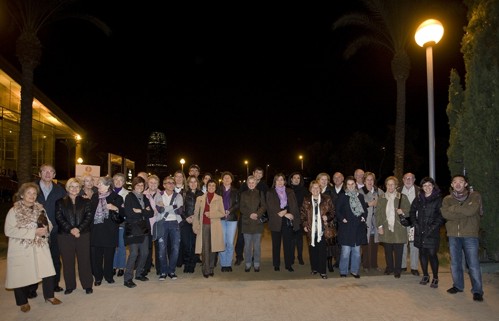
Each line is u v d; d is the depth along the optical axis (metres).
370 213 9.44
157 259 8.66
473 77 9.02
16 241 6.41
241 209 9.45
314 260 8.91
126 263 8.16
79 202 7.32
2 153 28.83
